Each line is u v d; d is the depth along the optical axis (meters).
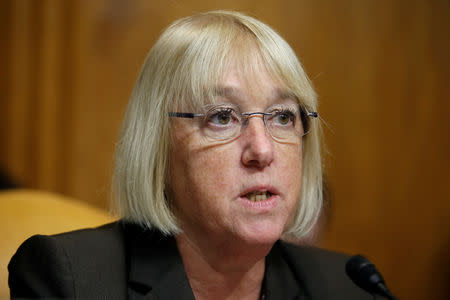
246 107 3.18
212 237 3.23
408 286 10.80
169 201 3.44
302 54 10.48
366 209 10.68
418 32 10.91
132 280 3.25
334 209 10.48
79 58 10.25
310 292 3.80
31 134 10.21
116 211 3.71
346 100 10.66
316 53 10.55
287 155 3.26
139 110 3.49
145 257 3.38
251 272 3.54
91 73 10.27
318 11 10.59
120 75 10.32
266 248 3.20
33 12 10.24
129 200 3.49
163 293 3.25
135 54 10.29
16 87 10.19
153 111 3.37
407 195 10.84
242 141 3.15
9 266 3.12
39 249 3.04
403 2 10.88
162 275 3.31
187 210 3.29
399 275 10.78
